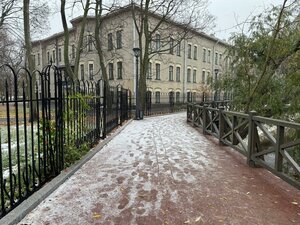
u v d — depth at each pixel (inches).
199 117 365.7
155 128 378.6
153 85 891.4
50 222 99.0
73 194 125.5
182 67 1039.0
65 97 171.2
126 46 810.2
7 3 631.2
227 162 186.9
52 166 143.2
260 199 121.6
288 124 131.5
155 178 149.9
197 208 111.7
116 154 208.1
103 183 140.9
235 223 99.5
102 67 568.7
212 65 1246.3
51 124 148.6
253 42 274.1
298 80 213.6
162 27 815.1
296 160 195.0
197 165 178.1
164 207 112.3
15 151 203.9
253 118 172.9
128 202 117.0
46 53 1201.4
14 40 951.6
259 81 248.1
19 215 99.4
